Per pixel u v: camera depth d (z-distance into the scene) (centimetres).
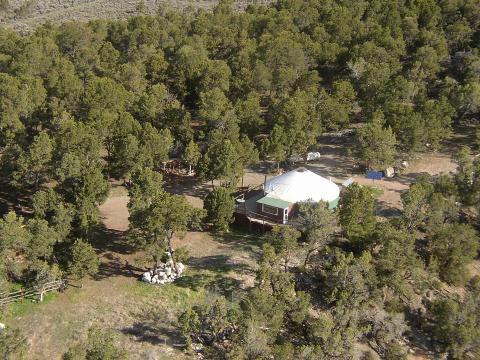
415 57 9912
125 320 4912
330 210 5888
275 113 8088
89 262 5172
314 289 5456
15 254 5625
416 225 6138
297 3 12750
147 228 5150
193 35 11381
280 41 9588
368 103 8619
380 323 5119
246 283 5422
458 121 9362
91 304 5106
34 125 8138
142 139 7212
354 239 5738
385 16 11625
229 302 5109
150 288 5338
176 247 5994
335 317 4891
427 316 5550
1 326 4694
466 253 5972
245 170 8075
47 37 11138
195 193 7375
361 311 5100
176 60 10381
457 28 10731
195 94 9575
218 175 6694
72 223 5881
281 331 4906
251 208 6638
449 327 5212
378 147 7312
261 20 11912
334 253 5625
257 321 4516
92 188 5838
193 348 4597
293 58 9456
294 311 4856
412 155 7975
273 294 4894
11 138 7381
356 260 5206
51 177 6606
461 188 6650
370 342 5103
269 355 4406
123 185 7606
